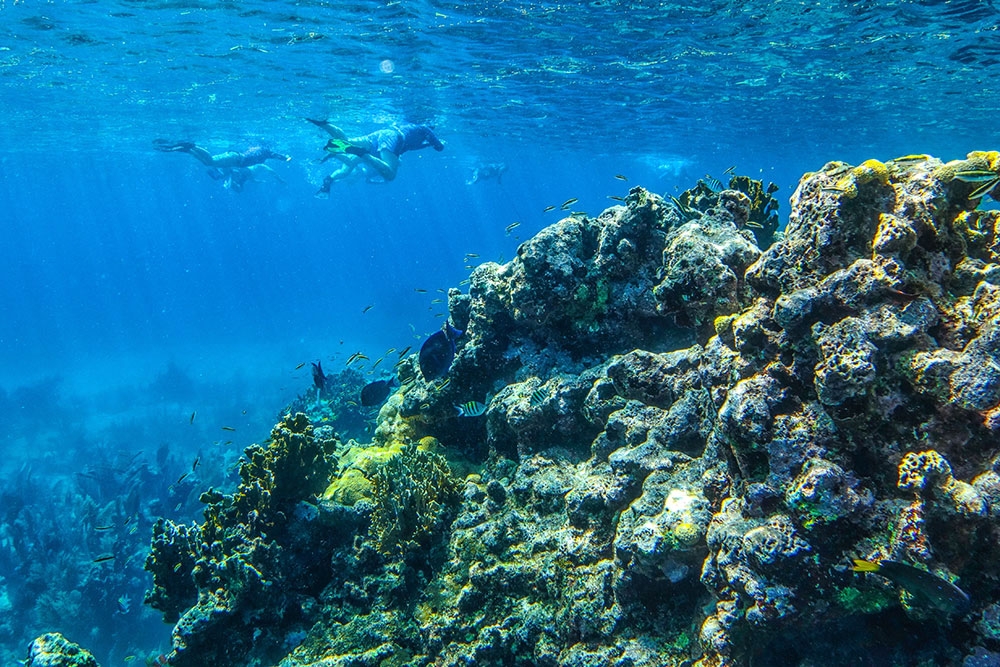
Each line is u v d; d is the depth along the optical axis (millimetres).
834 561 2676
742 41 16281
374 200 144375
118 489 18719
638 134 36062
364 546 5117
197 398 33562
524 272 5625
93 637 11820
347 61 18469
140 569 13148
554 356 5945
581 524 4312
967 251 3074
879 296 2777
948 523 2439
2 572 14672
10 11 13625
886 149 42656
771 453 2928
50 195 77688
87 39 15766
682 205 5895
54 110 25641
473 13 14172
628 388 4773
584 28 15250
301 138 35375
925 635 2590
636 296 5539
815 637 2840
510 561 4488
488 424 6020
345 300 79500
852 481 2707
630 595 3725
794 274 3162
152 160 46781
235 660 4703
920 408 2639
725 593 3045
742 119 29953
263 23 14859
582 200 135875
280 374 37344
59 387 39656
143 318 78125
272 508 5391
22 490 20547
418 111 27250
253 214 174250
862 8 13578
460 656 4094
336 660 4469
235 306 84562
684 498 3574
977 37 15383
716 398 3498
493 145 42875
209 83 21203
